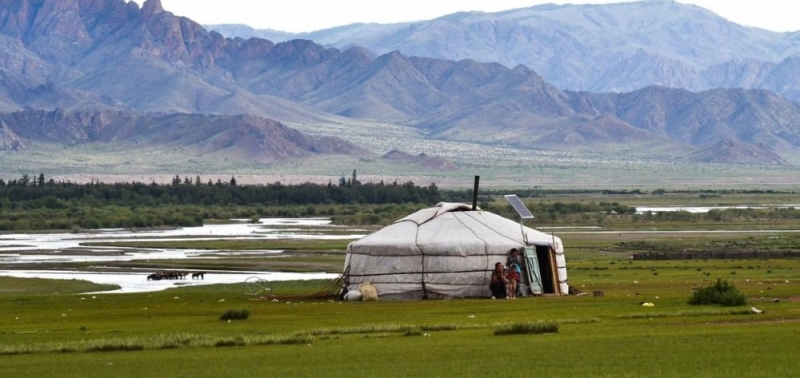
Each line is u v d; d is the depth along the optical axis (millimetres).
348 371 84938
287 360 92000
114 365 90750
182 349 101375
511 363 86938
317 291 184375
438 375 81750
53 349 101250
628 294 160750
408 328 113750
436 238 164000
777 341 95562
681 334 102688
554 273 165625
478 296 162750
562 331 109062
